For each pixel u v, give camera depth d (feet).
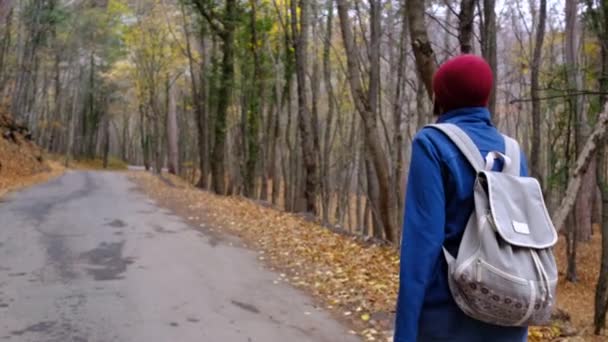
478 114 6.79
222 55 87.92
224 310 19.67
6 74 126.00
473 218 6.16
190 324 17.92
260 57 83.46
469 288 5.83
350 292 22.72
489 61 31.17
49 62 167.02
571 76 50.52
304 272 26.48
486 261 5.77
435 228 6.07
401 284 6.08
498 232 5.82
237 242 34.58
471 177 6.30
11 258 26.71
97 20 158.30
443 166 6.32
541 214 6.17
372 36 47.67
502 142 6.74
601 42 38.60
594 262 77.46
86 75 187.42
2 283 22.12
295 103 105.60
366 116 35.40
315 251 31.65
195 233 37.17
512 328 6.17
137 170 181.27
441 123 6.74
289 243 34.32
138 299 20.56
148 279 23.65
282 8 83.51
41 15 128.36
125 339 16.30
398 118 58.08
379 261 28.84
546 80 58.39
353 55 36.73
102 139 235.20
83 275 23.94
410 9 24.52
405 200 6.42
